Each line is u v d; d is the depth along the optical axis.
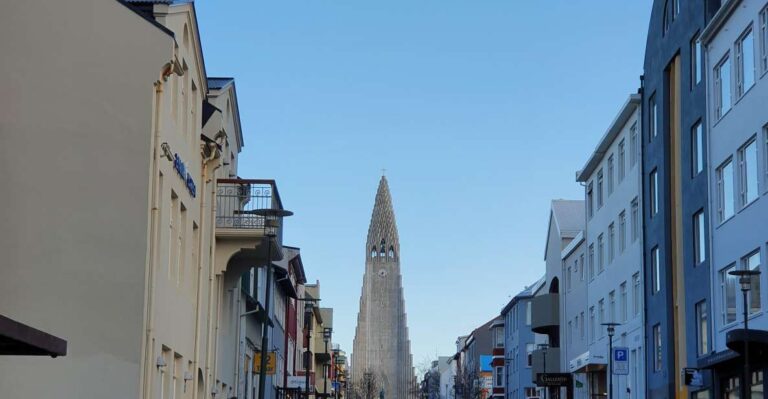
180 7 25.03
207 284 31.48
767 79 32.16
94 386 20.89
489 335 149.38
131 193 21.47
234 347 39.03
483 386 140.88
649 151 48.00
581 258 65.38
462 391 142.88
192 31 26.92
